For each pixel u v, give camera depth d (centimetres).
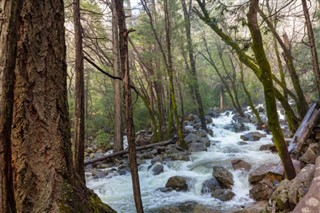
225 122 2009
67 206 196
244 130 1689
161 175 930
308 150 657
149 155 1195
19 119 193
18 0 131
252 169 822
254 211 558
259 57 529
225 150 1184
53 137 205
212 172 840
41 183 195
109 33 1650
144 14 1480
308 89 1501
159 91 1623
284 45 1102
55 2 217
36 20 203
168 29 1258
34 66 201
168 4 1433
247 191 724
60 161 206
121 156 1240
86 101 1969
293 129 1095
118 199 796
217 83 2722
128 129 329
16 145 192
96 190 866
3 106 126
